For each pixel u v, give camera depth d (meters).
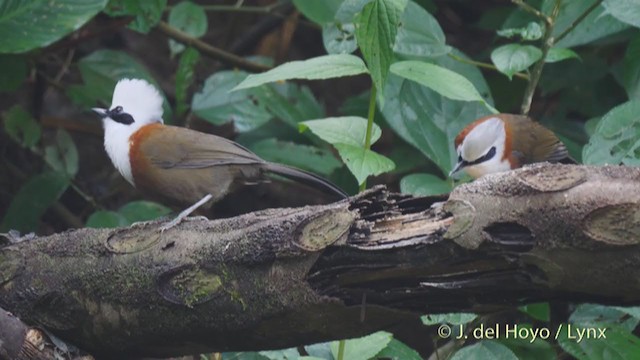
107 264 7.68
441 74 8.52
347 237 6.95
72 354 8.12
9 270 7.94
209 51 14.35
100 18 15.09
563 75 12.80
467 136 10.57
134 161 9.59
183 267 7.44
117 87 9.89
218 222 7.50
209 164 9.47
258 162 9.52
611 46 13.23
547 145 10.88
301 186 15.62
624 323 9.62
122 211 12.13
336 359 8.76
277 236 7.12
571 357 10.95
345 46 10.48
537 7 12.66
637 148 9.55
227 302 7.38
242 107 13.16
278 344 7.65
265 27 15.87
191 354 8.08
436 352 10.05
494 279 6.74
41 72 14.16
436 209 6.90
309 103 13.56
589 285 6.48
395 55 11.76
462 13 16.44
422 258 6.79
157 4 12.46
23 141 13.27
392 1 7.92
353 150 8.34
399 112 11.27
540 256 6.46
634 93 11.13
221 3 17.16
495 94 13.69
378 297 7.08
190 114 13.90
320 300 7.12
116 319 7.76
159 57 17.05
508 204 6.47
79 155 16.06
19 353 7.76
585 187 6.30
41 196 12.99
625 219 6.17
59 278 7.82
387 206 7.10
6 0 11.34
